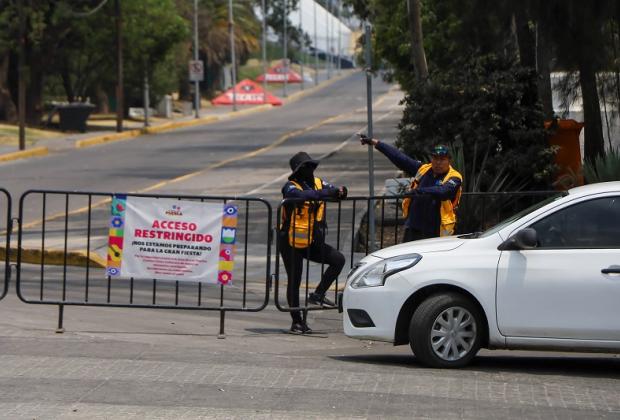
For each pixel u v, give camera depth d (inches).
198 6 4052.7
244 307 548.1
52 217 1064.2
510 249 452.4
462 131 912.9
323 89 5128.0
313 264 792.9
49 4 2406.5
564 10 863.7
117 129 2576.3
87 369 434.9
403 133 948.0
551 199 470.6
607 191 454.6
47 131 2496.3
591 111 926.4
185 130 2847.0
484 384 420.2
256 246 886.4
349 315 472.7
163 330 558.6
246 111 3745.1
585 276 444.5
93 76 2842.0
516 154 908.0
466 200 660.1
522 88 909.2
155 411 368.2
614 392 410.9
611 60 916.0
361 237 892.0
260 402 382.9
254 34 4872.0
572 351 450.6
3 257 812.0
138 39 2632.9
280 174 1519.4
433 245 467.5
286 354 497.7
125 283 717.3
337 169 1599.4
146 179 1488.7
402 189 826.8
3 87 2529.5
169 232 536.7
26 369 433.4
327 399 388.5
